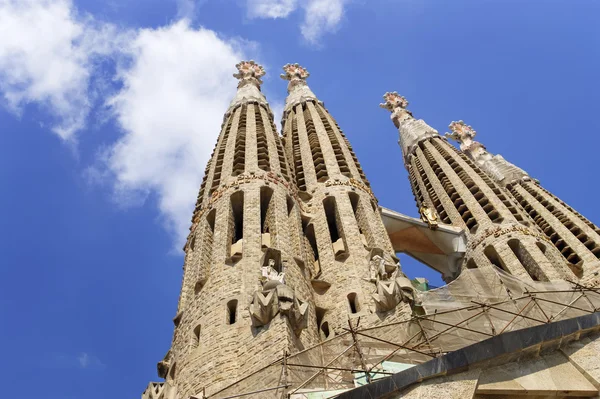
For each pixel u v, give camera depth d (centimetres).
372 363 2953
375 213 6009
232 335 3634
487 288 4156
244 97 8412
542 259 5841
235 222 5200
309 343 3750
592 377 2281
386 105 11150
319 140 7256
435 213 7169
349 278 4691
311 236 5606
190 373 3506
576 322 2430
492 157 9644
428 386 2234
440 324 3344
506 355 2308
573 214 7238
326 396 2617
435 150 8850
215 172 6059
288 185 5725
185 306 4384
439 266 6912
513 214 6719
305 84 10062
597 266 6141
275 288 3675
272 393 2662
